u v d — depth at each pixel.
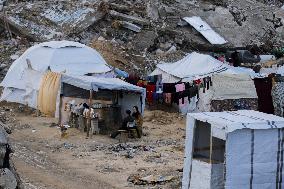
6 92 29.48
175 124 26.77
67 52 30.22
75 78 24.41
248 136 13.98
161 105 29.28
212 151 14.42
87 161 19.59
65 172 17.80
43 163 18.66
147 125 26.45
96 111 24.28
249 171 14.05
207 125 14.79
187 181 15.01
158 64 32.50
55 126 25.28
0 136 11.46
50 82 27.05
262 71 31.31
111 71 30.09
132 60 36.09
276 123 14.24
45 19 38.59
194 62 30.12
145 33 38.75
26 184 14.77
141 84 29.31
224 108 26.44
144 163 19.52
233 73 27.08
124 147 21.84
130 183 17.09
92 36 38.03
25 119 26.67
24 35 37.19
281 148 14.33
